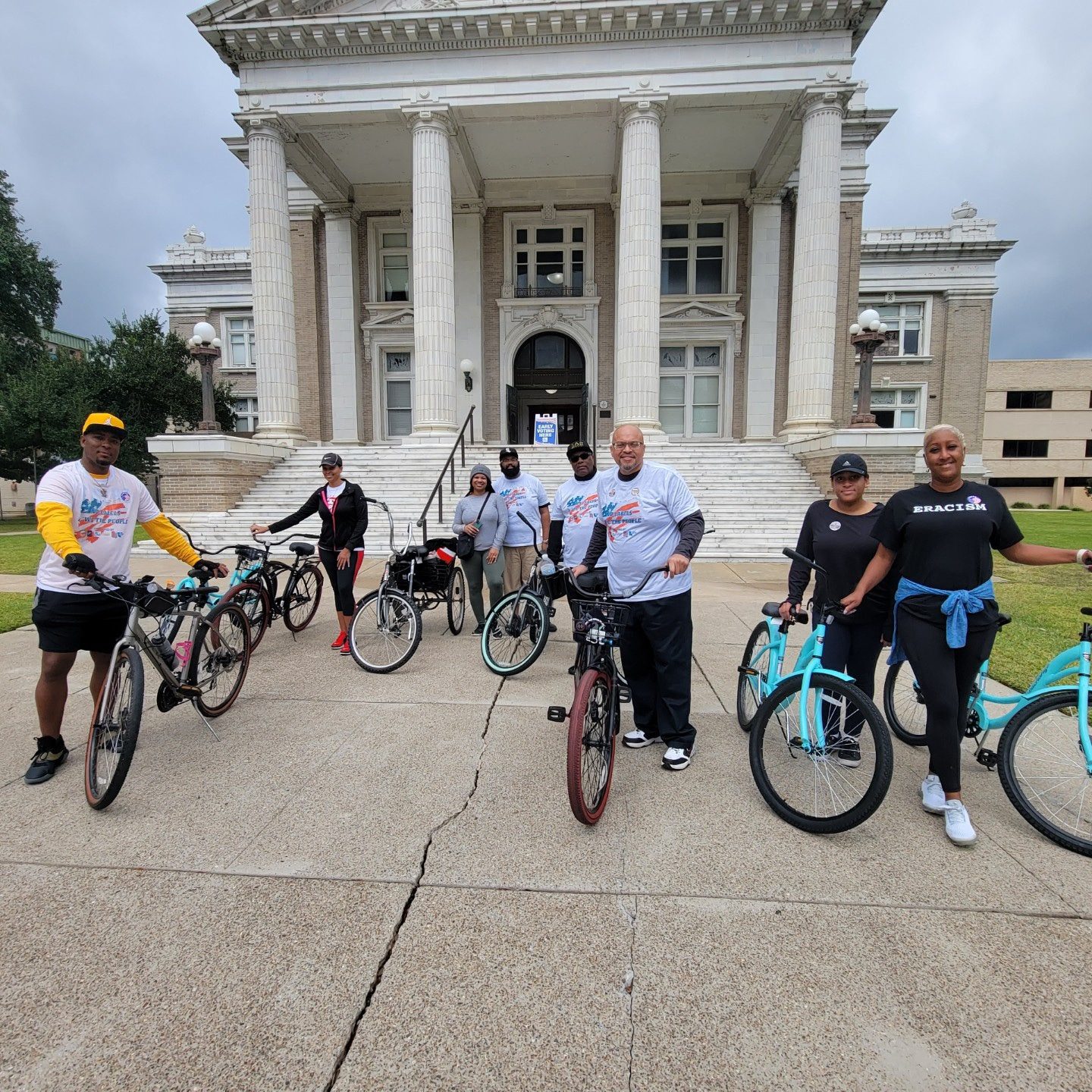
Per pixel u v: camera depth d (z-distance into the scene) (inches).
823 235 604.4
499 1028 76.7
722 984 83.6
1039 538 629.3
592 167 794.8
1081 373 1972.2
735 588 358.0
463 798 130.9
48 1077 70.1
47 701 137.4
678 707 143.9
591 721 123.4
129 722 120.6
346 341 846.5
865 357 530.6
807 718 125.0
